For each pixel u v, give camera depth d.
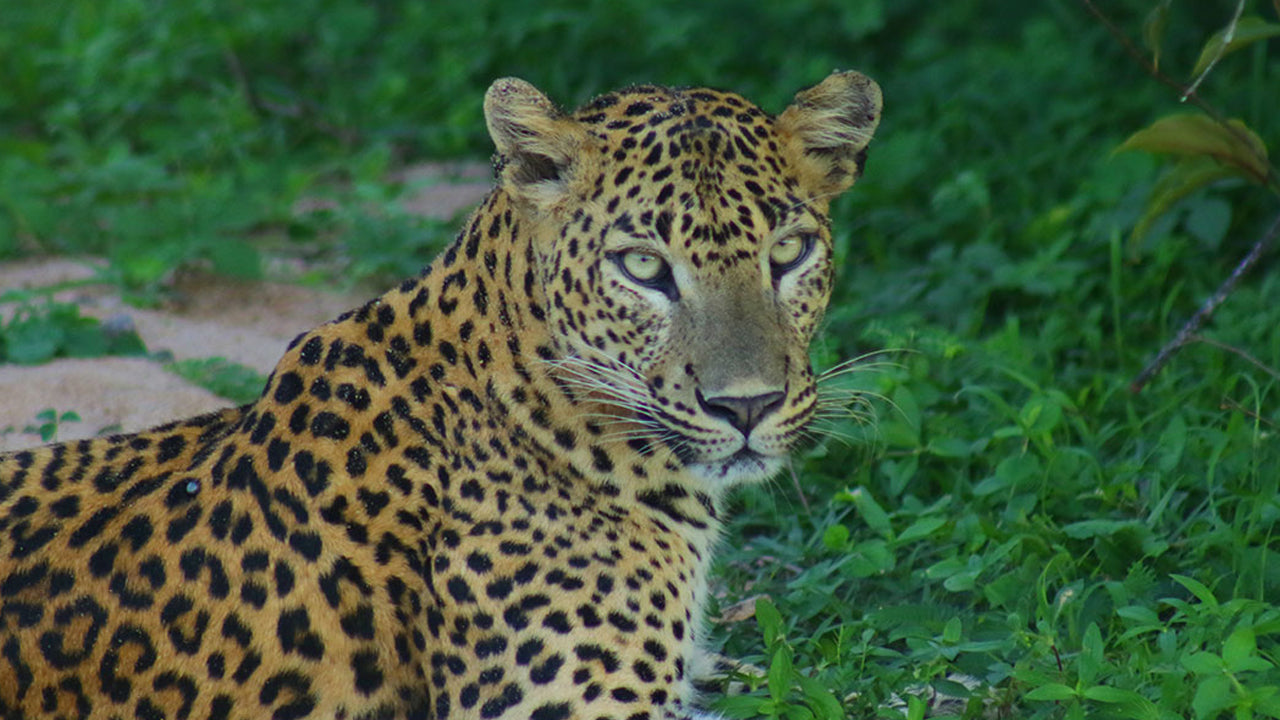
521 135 7.97
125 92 21.05
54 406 12.37
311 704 7.75
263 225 18.52
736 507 11.61
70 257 17.28
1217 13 19.25
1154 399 12.05
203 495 7.82
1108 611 9.56
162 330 14.76
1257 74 17.06
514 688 8.00
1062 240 14.27
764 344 7.98
